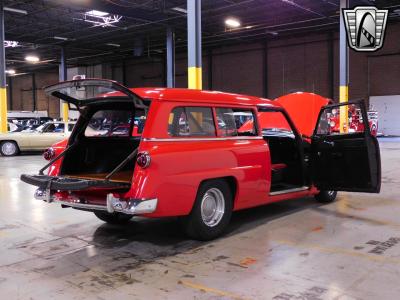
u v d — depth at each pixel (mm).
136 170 4137
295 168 6371
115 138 5438
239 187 4980
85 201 4520
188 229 4633
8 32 25203
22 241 4867
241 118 5527
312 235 4969
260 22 23609
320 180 6070
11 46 29125
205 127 4730
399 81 24000
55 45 29219
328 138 5934
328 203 6828
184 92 4594
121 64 36312
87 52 32750
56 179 4531
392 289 3383
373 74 24906
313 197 7340
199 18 11312
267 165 5410
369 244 4598
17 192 8211
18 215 6195
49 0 17391
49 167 5105
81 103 5066
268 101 5836
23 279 3709
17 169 11969
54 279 3701
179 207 4355
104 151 5371
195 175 4453
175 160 4281
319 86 26641
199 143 4582
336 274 3717
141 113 5328
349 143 5676
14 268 3986
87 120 5180
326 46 26234
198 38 11297
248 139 5203
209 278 3664
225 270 3850
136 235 5074
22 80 44281
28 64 37844
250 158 5148
